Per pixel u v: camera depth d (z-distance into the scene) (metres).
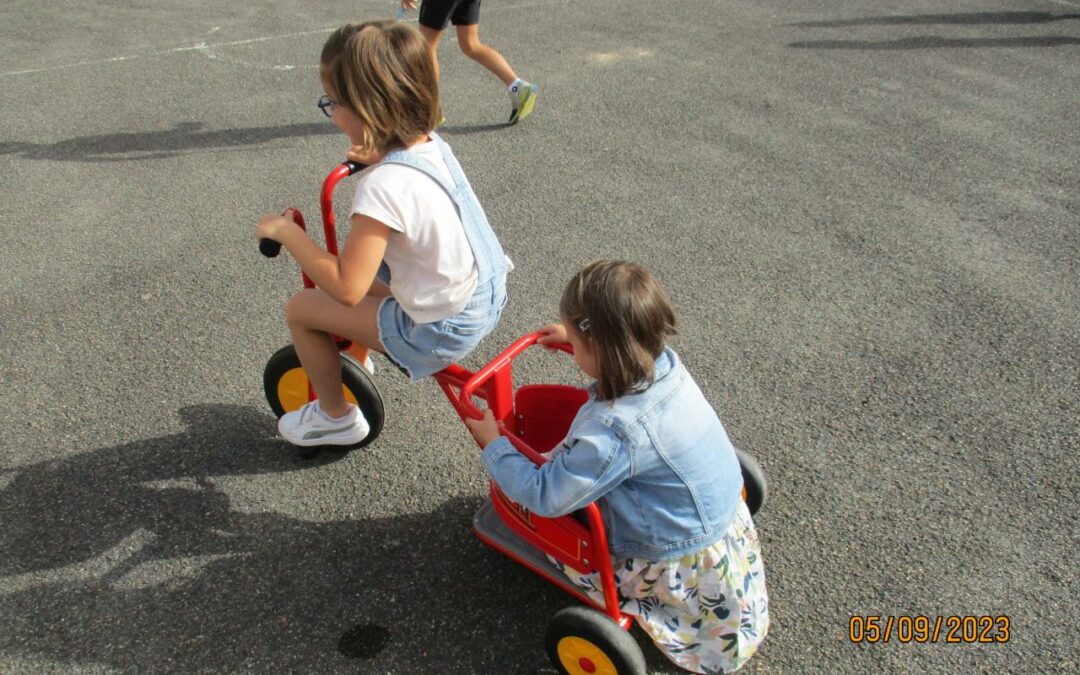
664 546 2.17
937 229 4.41
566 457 2.11
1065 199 4.70
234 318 3.77
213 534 2.77
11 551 2.70
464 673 2.37
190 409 3.27
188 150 5.29
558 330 2.59
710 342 3.61
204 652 2.41
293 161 5.16
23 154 5.22
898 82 6.26
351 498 2.90
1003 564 2.65
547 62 6.68
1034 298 3.86
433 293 2.35
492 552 2.71
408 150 2.30
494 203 4.67
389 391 3.36
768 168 5.04
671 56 6.79
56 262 4.16
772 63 6.64
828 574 2.62
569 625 2.20
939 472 2.97
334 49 2.21
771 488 2.92
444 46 6.99
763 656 2.40
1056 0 8.01
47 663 2.38
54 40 7.18
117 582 2.61
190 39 7.20
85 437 3.13
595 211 4.60
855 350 3.55
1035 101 5.93
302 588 2.60
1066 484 2.92
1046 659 2.38
